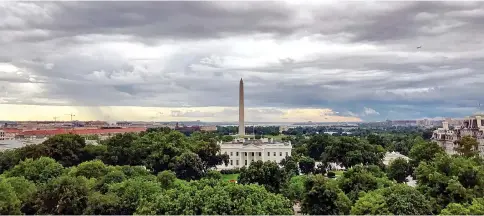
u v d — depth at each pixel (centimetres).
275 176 14362
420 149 17738
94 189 11888
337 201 10950
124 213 10369
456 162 11931
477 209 9000
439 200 10812
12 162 18800
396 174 17250
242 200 8938
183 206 8800
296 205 13700
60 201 10025
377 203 9625
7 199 9700
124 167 15100
